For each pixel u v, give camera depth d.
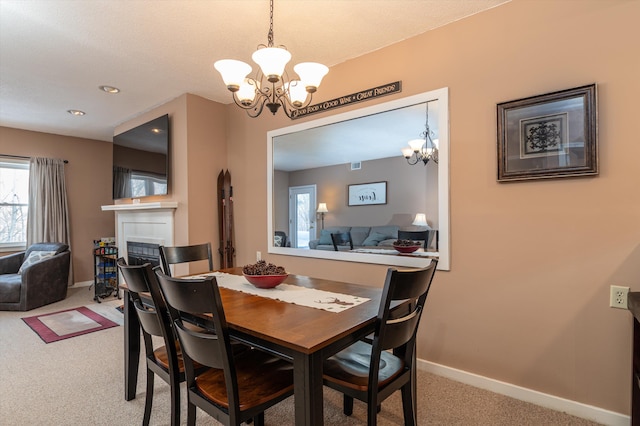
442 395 2.09
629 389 1.73
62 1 2.00
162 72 3.04
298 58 2.79
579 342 1.87
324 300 1.68
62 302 4.31
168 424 1.82
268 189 3.47
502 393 2.10
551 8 1.93
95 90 3.44
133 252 4.39
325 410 1.96
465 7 2.12
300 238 3.21
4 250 4.77
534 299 2.00
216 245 3.79
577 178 1.86
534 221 1.99
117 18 2.19
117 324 3.44
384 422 1.84
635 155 1.71
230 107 3.88
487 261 2.16
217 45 2.56
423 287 1.42
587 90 1.81
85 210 5.43
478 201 2.19
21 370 2.45
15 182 4.91
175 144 3.70
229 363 1.22
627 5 1.72
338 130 2.90
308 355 1.13
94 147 5.54
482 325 2.18
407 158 2.51
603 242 1.79
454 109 2.28
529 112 1.98
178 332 1.37
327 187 3.00
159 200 3.94
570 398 1.89
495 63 2.12
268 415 1.92
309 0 2.03
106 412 1.93
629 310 1.63
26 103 3.80
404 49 2.51
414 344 1.62
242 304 1.61
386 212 2.63
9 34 2.37
